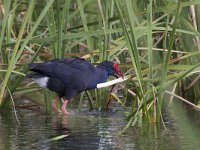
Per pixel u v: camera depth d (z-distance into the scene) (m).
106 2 12.88
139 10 13.80
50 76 13.45
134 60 11.83
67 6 12.72
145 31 12.91
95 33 12.88
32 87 13.61
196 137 10.88
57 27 13.42
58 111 13.63
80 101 14.01
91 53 13.78
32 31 12.05
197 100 14.79
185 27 13.82
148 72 12.72
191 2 12.47
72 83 13.63
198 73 14.95
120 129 11.67
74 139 10.68
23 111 13.80
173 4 12.47
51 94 14.84
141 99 12.31
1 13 14.23
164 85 11.98
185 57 12.88
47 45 15.76
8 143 10.31
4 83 11.95
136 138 10.82
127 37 11.71
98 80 13.92
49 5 12.09
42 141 10.49
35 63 13.27
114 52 13.66
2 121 12.49
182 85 15.14
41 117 13.08
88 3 14.30
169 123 12.31
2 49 13.36
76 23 15.56
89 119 12.86
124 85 14.55
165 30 12.61
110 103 14.38
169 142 10.47
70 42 15.45
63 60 13.59
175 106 14.41
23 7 15.57
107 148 10.00
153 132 11.38
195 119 12.77
